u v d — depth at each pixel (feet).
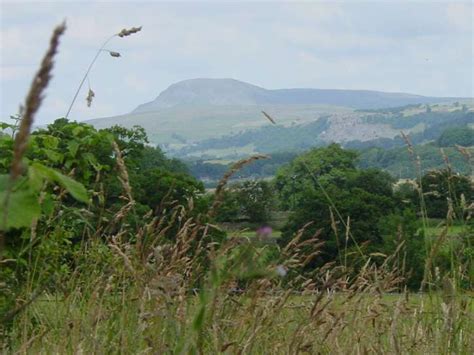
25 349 15.43
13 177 6.75
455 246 18.71
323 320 16.07
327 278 16.29
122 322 15.78
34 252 19.02
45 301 17.60
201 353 12.68
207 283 10.18
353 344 16.76
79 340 15.93
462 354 16.98
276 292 16.28
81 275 18.72
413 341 16.69
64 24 6.55
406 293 17.61
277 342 15.75
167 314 13.62
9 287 17.07
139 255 15.88
